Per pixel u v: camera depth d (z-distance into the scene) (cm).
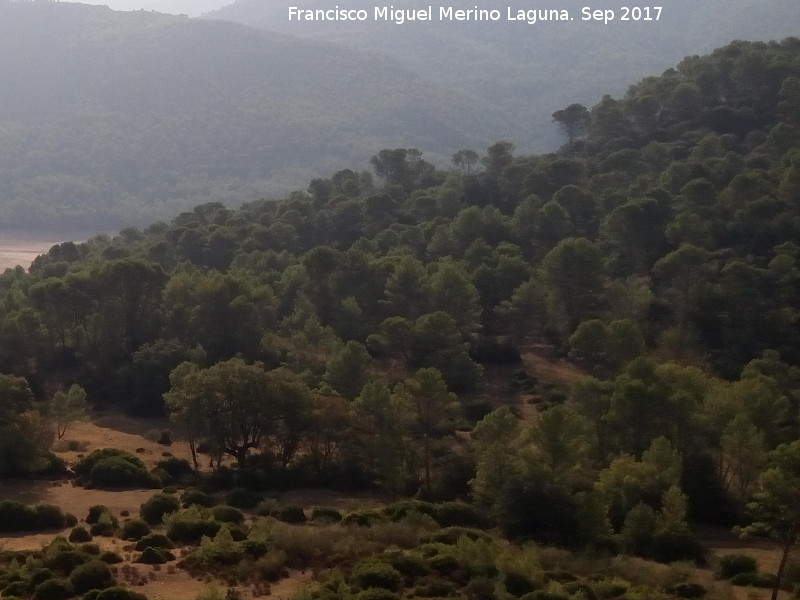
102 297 10169
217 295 9744
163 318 10075
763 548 5556
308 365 8919
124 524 5441
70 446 7881
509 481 5675
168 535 4994
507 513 5538
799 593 4272
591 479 5931
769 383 7225
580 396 7044
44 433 7194
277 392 7119
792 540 4753
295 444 7138
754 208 10681
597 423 6931
